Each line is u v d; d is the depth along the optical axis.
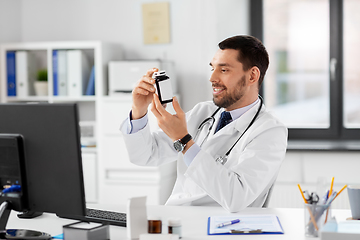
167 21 3.69
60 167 1.30
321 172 3.33
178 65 3.70
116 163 3.41
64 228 1.32
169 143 2.02
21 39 3.94
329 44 3.64
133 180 3.37
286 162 3.37
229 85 1.82
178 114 1.67
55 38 3.90
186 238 1.38
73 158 1.29
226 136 1.87
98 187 3.51
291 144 3.49
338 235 1.19
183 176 1.93
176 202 1.88
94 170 3.51
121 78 3.43
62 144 1.29
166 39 3.70
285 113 3.76
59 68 3.57
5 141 1.33
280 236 1.39
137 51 3.78
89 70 3.59
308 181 3.35
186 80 3.69
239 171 1.67
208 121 2.00
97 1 3.83
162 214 1.67
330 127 3.68
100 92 3.48
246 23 3.69
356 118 3.68
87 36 3.86
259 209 1.72
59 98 3.59
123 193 3.39
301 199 3.32
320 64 3.68
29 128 1.32
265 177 1.68
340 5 3.61
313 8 3.66
